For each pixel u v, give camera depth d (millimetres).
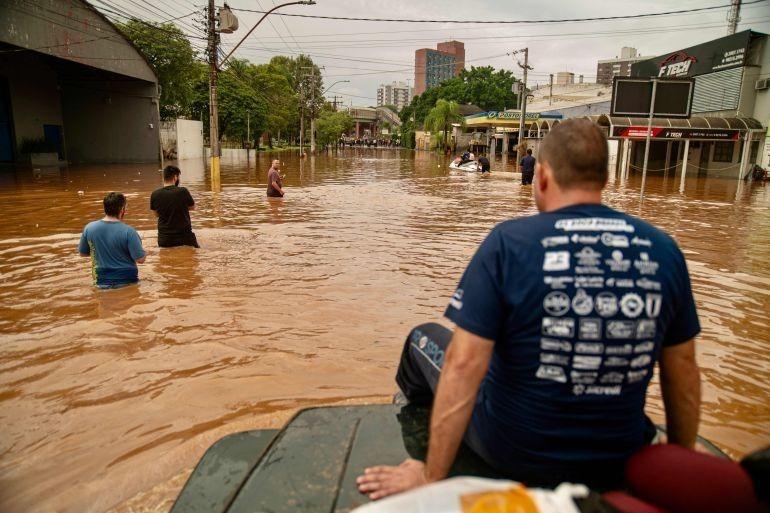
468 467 1916
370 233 10375
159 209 8492
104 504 2584
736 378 4242
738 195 19562
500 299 1663
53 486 2744
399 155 65375
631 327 1625
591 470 1705
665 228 11547
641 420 1787
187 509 1943
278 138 86875
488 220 12281
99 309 5582
